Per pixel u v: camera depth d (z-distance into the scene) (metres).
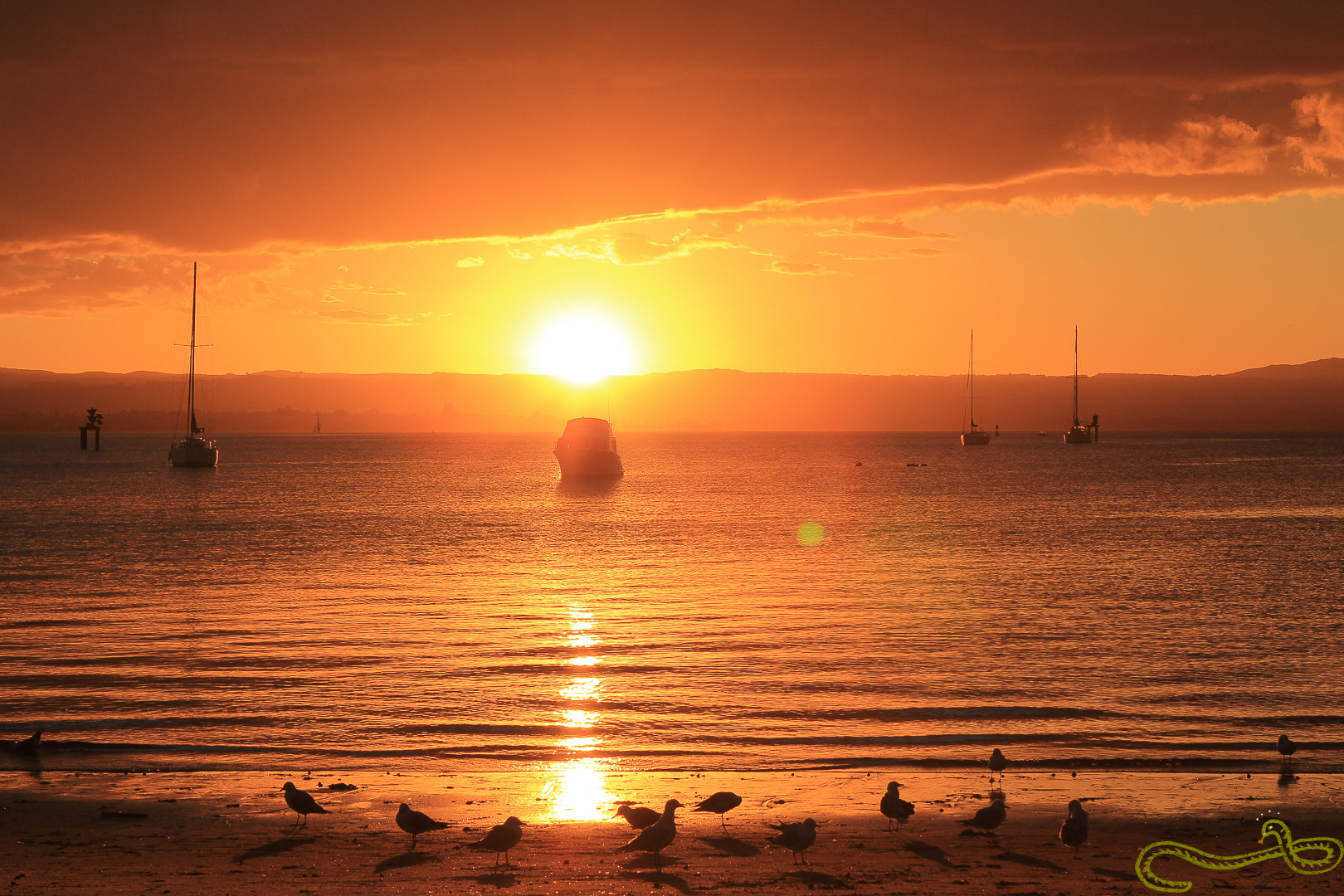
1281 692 26.77
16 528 78.06
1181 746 21.84
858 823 16.55
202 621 37.69
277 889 13.30
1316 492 120.88
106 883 13.53
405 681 28.14
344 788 18.55
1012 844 15.41
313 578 50.28
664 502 108.31
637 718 24.41
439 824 15.17
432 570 53.75
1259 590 45.81
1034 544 66.12
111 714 24.56
